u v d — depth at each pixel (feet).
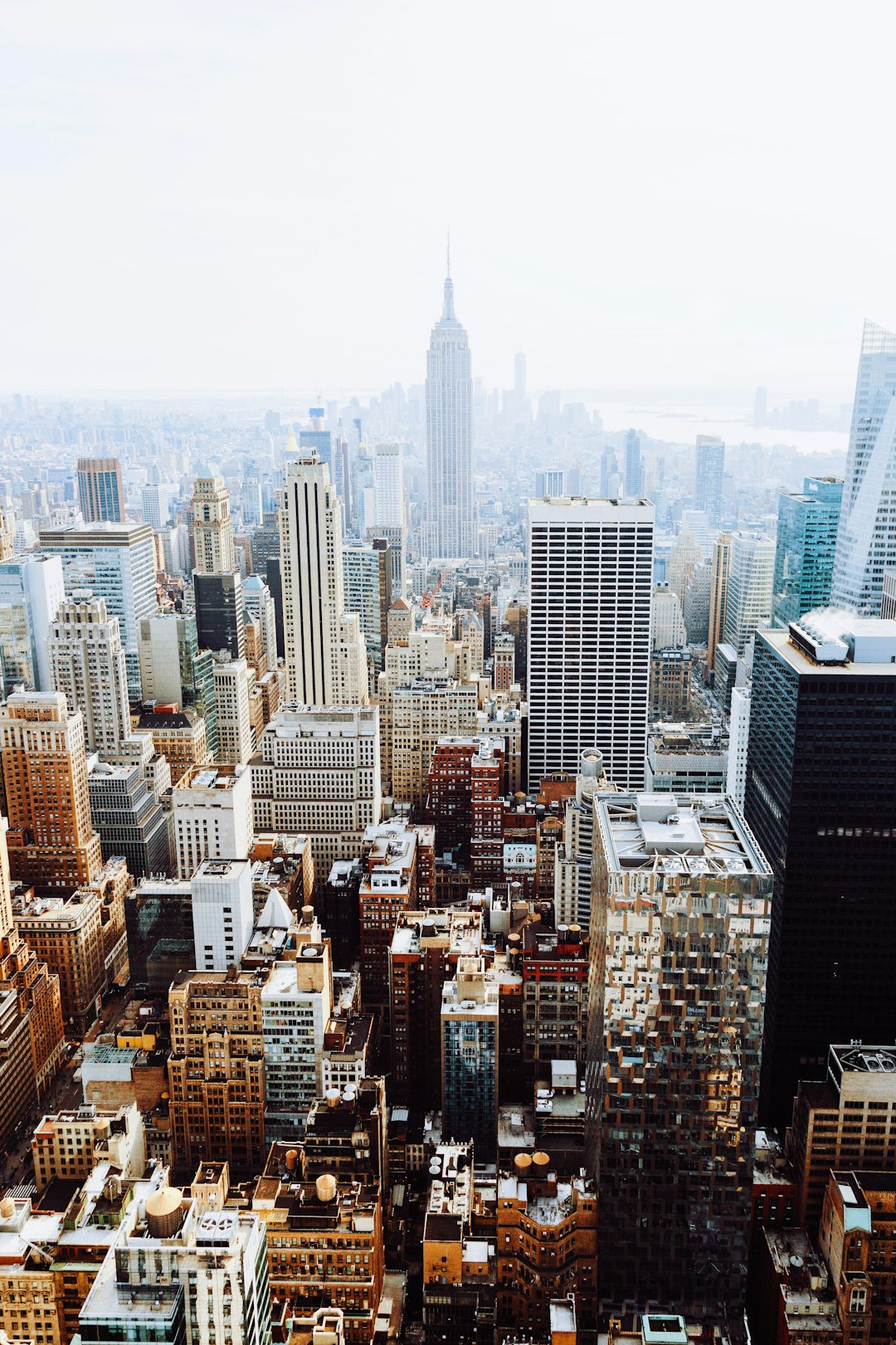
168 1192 585.22
